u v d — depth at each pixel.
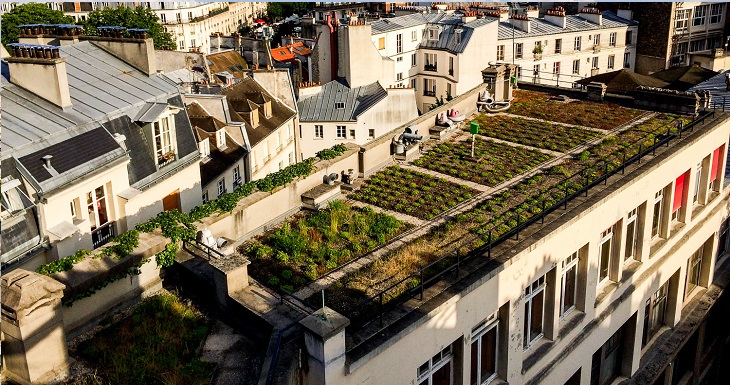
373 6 133.75
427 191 30.31
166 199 39.81
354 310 20.03
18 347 18.03
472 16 98.69
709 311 38.09
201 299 22.56
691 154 33.12
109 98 37.12
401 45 96.81
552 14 107.00
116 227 34.19
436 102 95.88
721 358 42.59
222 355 20.20
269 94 70.44
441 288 21.22
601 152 33.47
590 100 42.28
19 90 33.88
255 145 60.31
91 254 21.41
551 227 24.70
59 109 33.91
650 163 30.02
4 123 31.25
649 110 39.66
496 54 98.19
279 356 18.50
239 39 124.69
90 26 127.06
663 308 35.72
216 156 52.81
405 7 116.88
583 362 28.55
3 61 36.69
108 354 19.98
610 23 110.50
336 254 24.72
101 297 21.25
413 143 34.50
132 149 36.59
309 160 29.77
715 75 70.00
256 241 26.05
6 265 27.48
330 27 85.56
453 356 22.45
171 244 23.02
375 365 19.06
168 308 21.94
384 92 80.19
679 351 36.34
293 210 28.25
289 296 22.09
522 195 29.20
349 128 78.81
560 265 25.56
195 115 55.41
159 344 20.48
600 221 27.09
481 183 30.98
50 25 43.03
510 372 24.36
